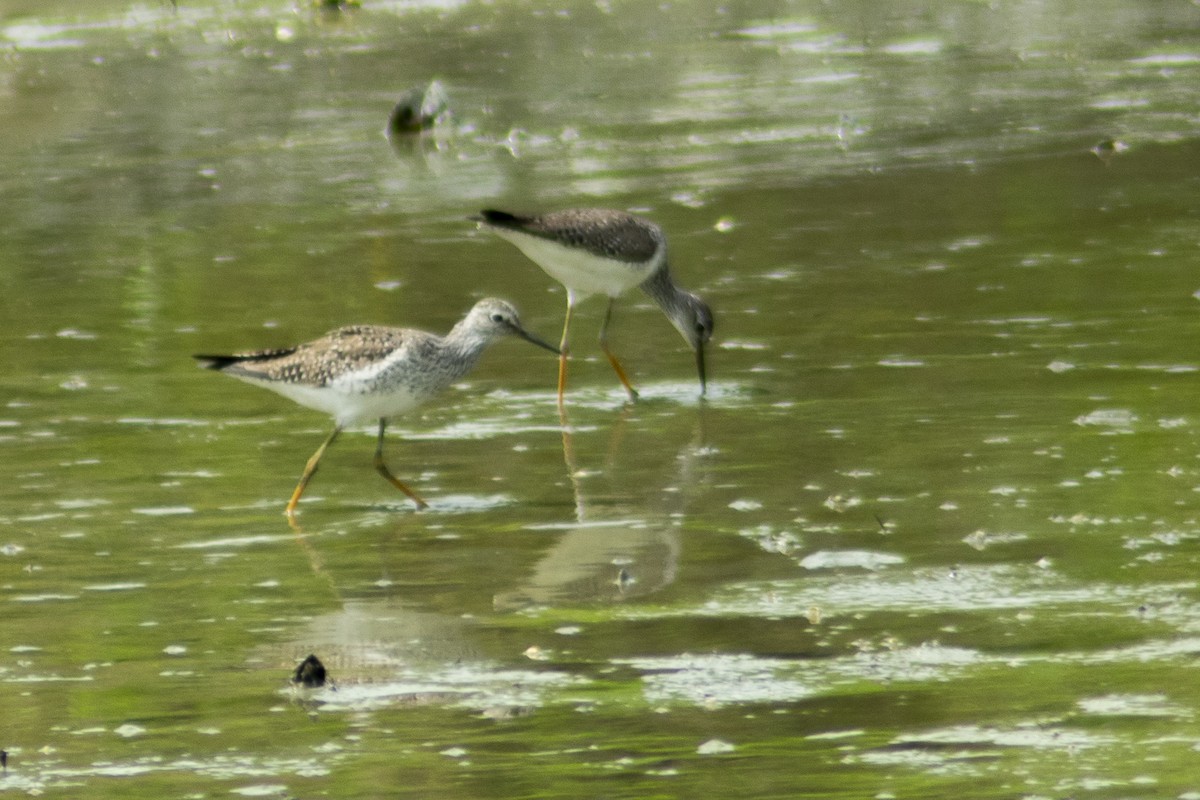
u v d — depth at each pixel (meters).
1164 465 11.90
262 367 11.86
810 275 18.06
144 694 8.82
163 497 12.16
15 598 10.23
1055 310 16.23
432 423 14.02
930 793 7.43
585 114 27.73
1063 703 8.27
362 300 17.58
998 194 21.31
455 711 8.50
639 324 17.08
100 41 35.81
